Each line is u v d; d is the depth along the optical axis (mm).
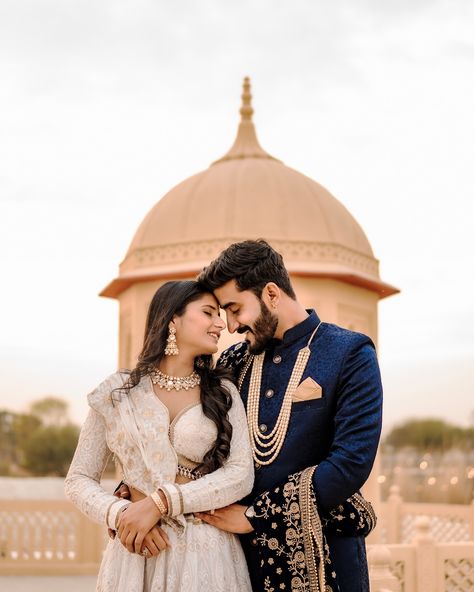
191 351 2533
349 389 2430
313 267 6988
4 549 8453
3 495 15922
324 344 2566
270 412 2545
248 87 8555
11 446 31688
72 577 8156
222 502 2369
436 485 14094
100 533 8516
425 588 4766
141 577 2377
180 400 2518
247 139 8344
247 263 2547
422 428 29453
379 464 7473
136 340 7137
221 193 7375
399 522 8117
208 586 2336
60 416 32406
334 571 2330
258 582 2406
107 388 2527
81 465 2523
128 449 2457
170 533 2373
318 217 7406
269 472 2477
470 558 4906
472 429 28938
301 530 2297
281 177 7617
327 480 2291
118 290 7699
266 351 2680
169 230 7324
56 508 8555
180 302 2521
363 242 7797
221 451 2426
